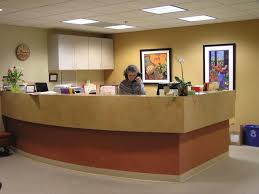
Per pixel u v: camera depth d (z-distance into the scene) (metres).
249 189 3.99
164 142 4.21
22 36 6.98
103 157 4.53
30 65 7.14
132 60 8.24
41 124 5.17
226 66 6.89
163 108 4.05
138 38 8.09
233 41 6.76
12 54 6.81
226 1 4.79
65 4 4.84
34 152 5.41
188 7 5.20
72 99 4.57
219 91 5.06
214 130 5.03
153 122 4.11
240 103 6.80
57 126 4.93
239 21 6.65
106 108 4.32
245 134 6.34
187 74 7.43
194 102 4.22
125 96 4.20
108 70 8.71
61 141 4.91
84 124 4.50
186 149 4.31
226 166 4.94
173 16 6.01
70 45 7.45
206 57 7.14
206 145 4.82
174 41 7.55
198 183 4.20
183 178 4.27
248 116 6.73
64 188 4.12
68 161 4.86
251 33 6.53
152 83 7.96
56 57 7.29
